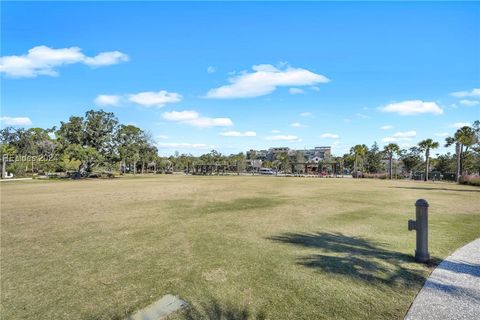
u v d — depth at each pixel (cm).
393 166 6444
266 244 564
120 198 1414
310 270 421
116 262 466
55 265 456
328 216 882
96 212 979
